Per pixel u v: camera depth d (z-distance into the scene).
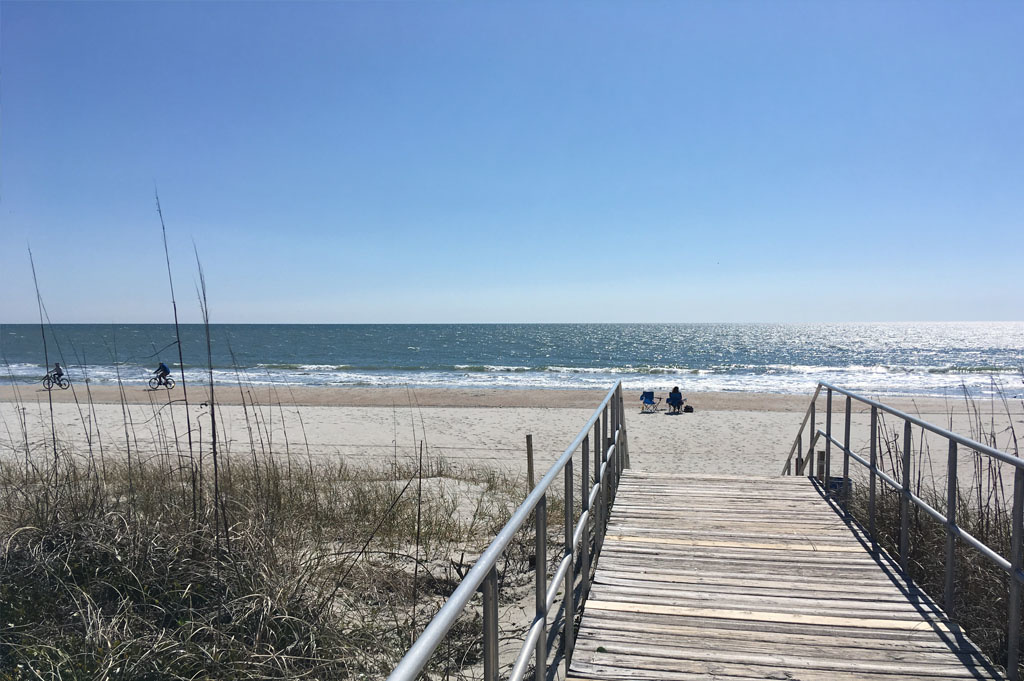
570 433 16.59
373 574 4.43
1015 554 2.93
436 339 99.12
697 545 4.73
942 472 10.76
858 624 3.47
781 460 13.55
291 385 31.44
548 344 84.75
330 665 3.16
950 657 3.12
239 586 3.66
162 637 3.13
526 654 2.22
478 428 17.41
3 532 4.00
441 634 1.29
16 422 17.09
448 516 6.17
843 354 65.19
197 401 23.44
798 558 4.46
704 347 78.31
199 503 4.70
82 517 4.19
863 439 15.49
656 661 3.10
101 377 34.16
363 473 9.21
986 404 22.70
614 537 4.91
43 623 3.34
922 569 4.38
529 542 5.59
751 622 3.50
